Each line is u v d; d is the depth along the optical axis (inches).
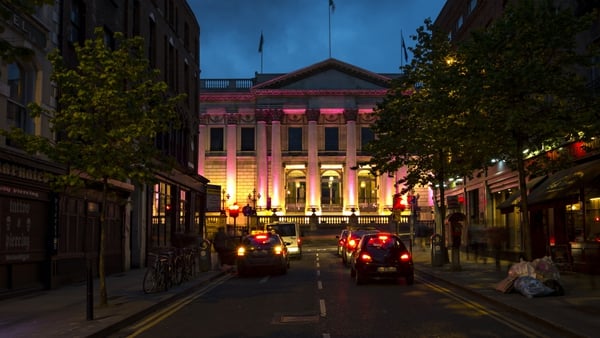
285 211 2677.2
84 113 498.9
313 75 2763.3
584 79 588.7
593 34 760.3
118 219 938.1
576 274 745.0
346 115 2696.9
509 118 535.2
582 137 605.0
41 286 659.4
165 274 655.8
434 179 952.3
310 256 1493.6
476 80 570.3
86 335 382.9
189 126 1409.9
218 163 2689.5
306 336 387.9
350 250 1096.8
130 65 534.3
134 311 489.1
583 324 395.2
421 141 880.9
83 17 794.2
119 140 524.1
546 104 597.9
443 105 650.8
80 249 777.6
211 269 1000.2
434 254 966.4
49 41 683.4
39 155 649.0
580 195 756.0
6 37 586.9
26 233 629.9
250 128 2728.8
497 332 394.9
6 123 600.7
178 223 1291.8
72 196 744.3
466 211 1428.4
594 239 747.4
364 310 502.6
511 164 698.8
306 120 2736.2
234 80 2817.4
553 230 901.8
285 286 728.3
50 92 684.1
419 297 593.9
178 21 1316.4
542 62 598.5
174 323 457.1
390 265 713.6
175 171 1228.5
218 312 512.1
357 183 2687.0
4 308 518.3
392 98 929.5
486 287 634.8
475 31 600.4
